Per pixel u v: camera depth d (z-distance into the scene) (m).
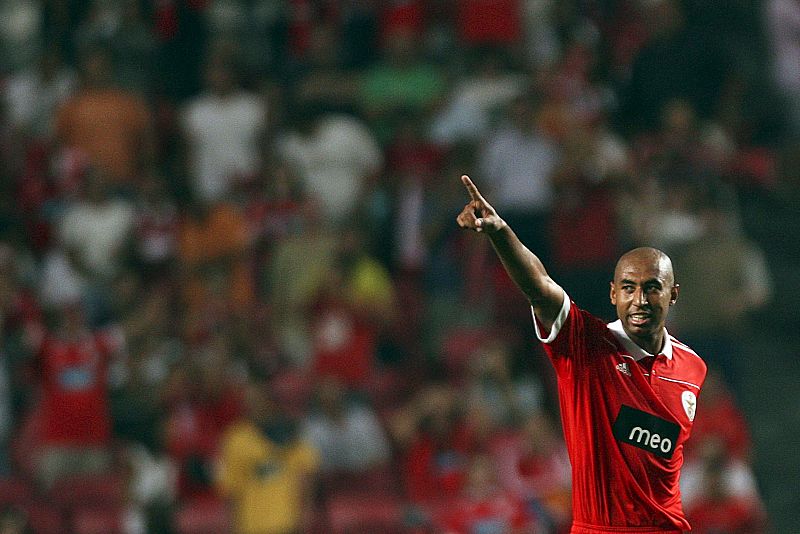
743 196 59.75
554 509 42.91
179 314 51.91
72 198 55.28
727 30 57.50
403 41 58.09
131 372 48.69
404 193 53.75
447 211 53.47
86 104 57.06
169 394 48.19
